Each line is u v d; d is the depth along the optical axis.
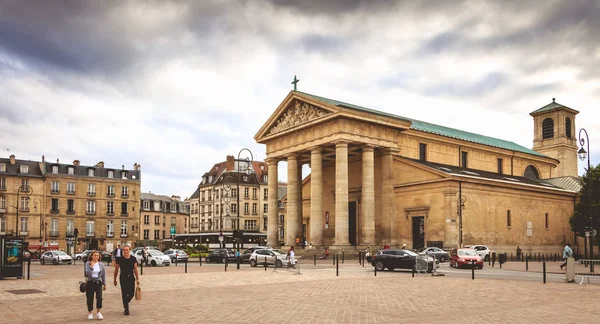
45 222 97.75
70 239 89.12
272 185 67.88
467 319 15.95
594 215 60.41
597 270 40.31
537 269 40.66
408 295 22.06
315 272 36.78
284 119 66.69
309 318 16.05
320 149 61.12
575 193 70.44
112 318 16.17
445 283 27.75
